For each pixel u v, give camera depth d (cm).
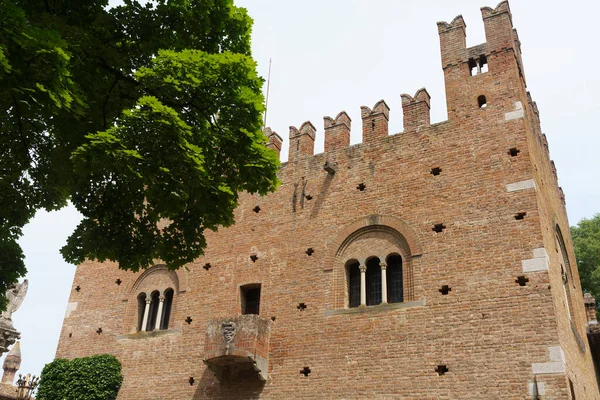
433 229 2261
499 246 2097
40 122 1513
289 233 2608
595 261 4131
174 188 1471
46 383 2708
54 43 1223
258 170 1655
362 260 2367
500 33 2530
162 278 2842
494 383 1892
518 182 2175
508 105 2350
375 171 2525
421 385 2006
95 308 2953
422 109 2547
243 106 1620
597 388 2625
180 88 1544
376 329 2186
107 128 1556
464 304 2064
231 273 2662
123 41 1653
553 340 1866
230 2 1738
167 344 2631
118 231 1719
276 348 2359
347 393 2127
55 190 1712
